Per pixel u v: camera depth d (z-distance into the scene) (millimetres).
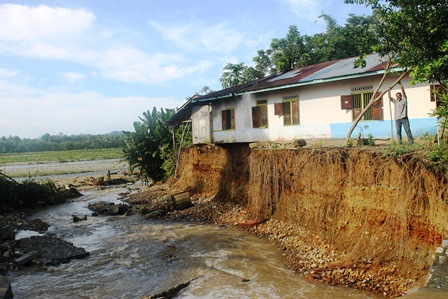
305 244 13703
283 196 16359
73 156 91438
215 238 16016
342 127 17688
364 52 12766
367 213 11812
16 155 103625
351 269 10938
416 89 15164
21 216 23312
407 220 10375
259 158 17797
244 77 35719
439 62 9898
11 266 13609
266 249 14195
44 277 12859
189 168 27312
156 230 18344
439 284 7770
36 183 29328
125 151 33625
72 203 29016
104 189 36656
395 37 11477
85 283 12203
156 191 28766
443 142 10289
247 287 10898
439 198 9641
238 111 22781
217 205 21484
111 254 15094
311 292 10211
